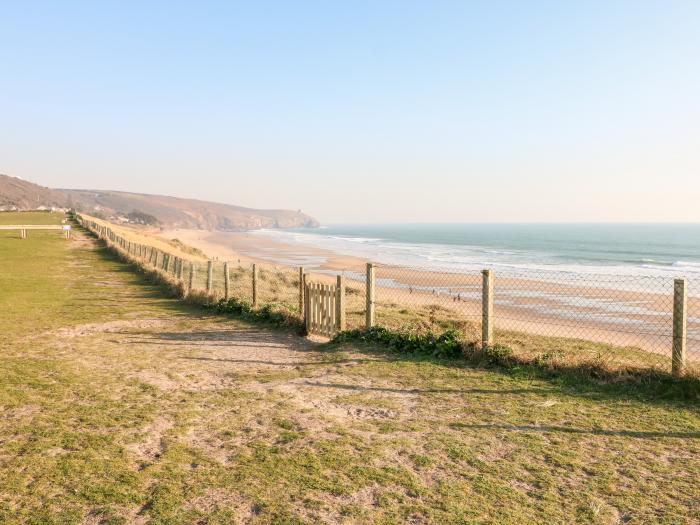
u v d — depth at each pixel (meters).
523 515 4.09
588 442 5.55
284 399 7.18
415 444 5.53
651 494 4.42
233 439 5.70
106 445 5.48
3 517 4.03
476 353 8.98
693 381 6.96
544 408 6.64
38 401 7.02
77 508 4.18
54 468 4.91
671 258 66.50
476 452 5.31
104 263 31.48
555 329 19.45
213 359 9.84
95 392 7.46
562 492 4.46
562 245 100.94
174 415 6.50
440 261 61.53
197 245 106.56
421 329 11.78
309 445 5.50
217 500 4.32
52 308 16.05
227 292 16.48
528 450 5.35
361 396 7.30
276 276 29.86
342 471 4.86
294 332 12.49
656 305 26.31
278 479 4.70
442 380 8.02
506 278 40.12
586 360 8.16
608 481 4.66
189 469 4.91
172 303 17.45
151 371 8.80
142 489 4.50
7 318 14.13
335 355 9.86
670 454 5.23
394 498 4.36
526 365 8.41
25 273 25.25
